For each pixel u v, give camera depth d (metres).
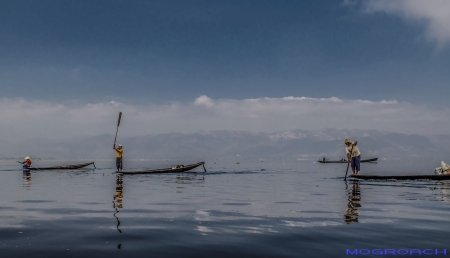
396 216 8.34
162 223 7.63
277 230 6.91
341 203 10.69
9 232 6.74
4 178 23.80
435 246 5.72
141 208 9.82
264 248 5.65
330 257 5.19
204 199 11.94
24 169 39.38
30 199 11.94
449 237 6.29
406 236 6.36
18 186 17.30
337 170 39.94
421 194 12.95
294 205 10.35
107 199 11.92
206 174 29.69
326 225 7.35
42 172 32.94
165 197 12.52
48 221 7.84
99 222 7.73
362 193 13.48
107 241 6.07
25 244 5.88
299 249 5.59
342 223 7.56
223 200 11.63
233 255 5.29
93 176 26.11
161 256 5.22
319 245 5.81
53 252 5.42
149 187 16.72
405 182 18.39
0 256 5.21
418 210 9.22
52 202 11.12
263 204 10.59
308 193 13.73
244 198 12.17
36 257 5.16
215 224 7.53
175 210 9.45
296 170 39.66
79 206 10.20
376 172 33.28
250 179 22.88
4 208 9.79
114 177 24.89
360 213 8.83
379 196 12.38
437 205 10.09
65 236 6.43
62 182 19.98
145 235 6.51
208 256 5.23
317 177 24.98
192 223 7.64
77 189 15.63
